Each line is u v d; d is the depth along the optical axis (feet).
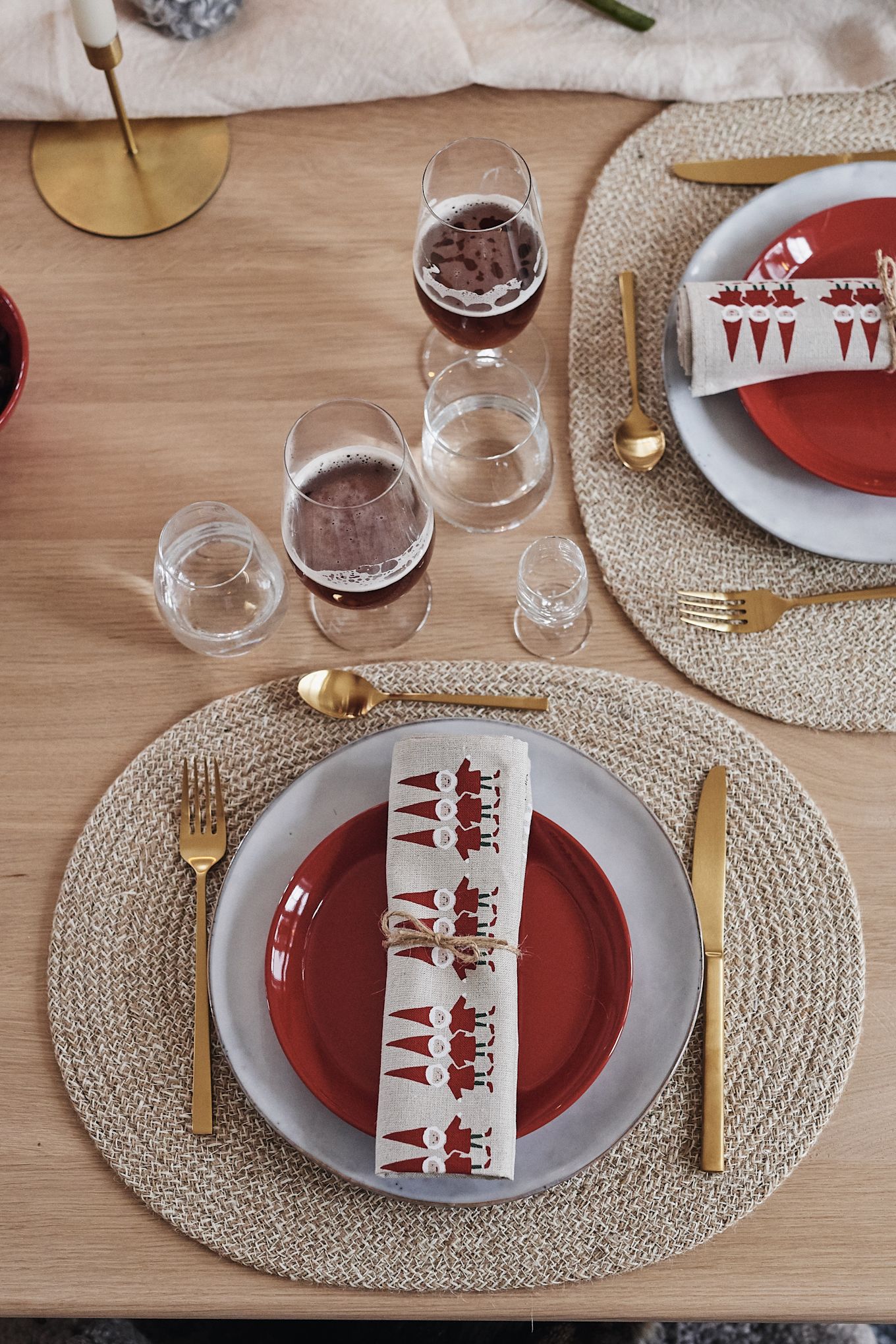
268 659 3.02
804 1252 2.47
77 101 3.57
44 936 2.80
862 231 3.20
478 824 2.51
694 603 3.00
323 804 2.76
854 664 2.93
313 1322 3.84
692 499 3.11
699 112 3.52
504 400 3.23
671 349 3.14
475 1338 3.76
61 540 3.17
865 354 2.95
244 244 3.49
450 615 3.05
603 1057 2.43
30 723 2.98
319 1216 2.52
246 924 2.68
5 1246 2.54
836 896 2.72
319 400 3.28
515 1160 2.41
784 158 3.43
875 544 2.95
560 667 2.95
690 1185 2.51
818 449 3.05
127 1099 2.62
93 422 3.29
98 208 3.53
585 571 2.97
